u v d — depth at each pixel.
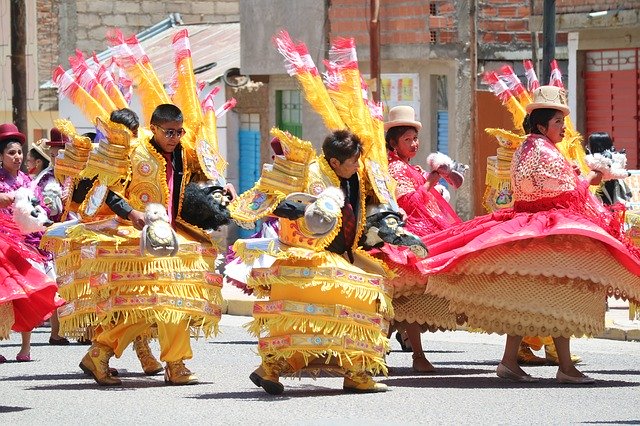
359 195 13.87
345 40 14.50
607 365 16.61
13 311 13.69
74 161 15.01
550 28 23.91
